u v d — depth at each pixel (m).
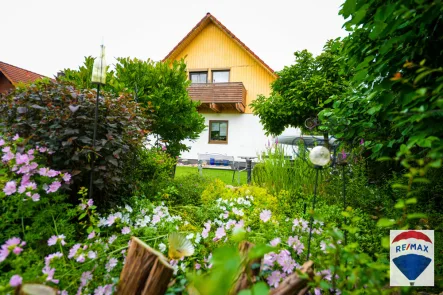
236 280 0.82
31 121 1.89
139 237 1.48
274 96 5.02
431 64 1.18
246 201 2.22
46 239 1.26
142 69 4.56
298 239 1.50
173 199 2.62
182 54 11.20
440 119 1.06
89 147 1.70
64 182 1.64
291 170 3.43
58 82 2.24
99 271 1.12
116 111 2.08
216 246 1.42
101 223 1.51
